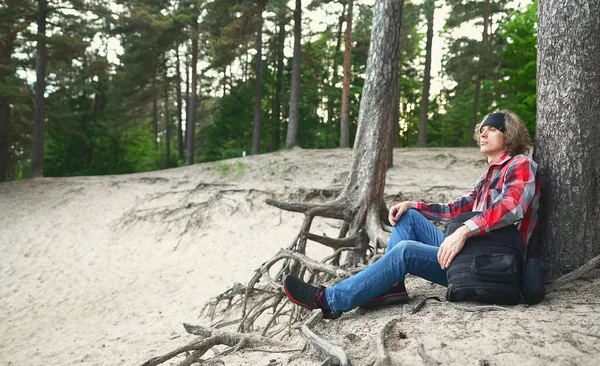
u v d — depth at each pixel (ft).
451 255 8.52
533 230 9.67
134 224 41.22
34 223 43.34
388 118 20.02
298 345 9.77
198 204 41.11
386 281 9.16
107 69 82.43
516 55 55.52
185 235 38.37
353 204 19.56
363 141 20.07
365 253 19.02
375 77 20.18
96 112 90.43
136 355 19.29
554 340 6.85
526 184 8.62
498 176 9.11
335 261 18.75
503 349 6.79
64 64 75.87
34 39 57.93
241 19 62.85
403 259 9.02
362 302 9.33
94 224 42.42
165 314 26.21
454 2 77.20
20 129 70.13
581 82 9.76
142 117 122.11
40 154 59.98
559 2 10.07
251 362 9.05
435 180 41.27
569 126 9.86
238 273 31.71
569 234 9.85
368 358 7.32
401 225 10.41
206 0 65.82
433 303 9.12
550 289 9.36
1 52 61.82
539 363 6.32
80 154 83.41
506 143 9.30
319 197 39.04
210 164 56.59
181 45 98.99
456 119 114.32
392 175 43.78
